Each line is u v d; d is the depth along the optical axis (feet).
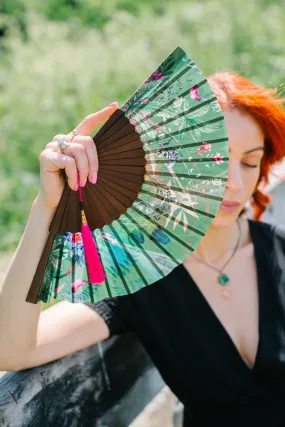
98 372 4.65
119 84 13.25
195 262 4.79
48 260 3.67
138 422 7.12
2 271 9.49
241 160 4.69
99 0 17.61
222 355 4.51
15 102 12.67
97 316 4.46
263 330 4.54
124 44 14.97
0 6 17.48
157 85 3.43
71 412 4.41
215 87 4.63
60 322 4.29
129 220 3.65
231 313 4.69
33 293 3.72
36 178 11.93
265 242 4.94
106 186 3.58
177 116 3.48
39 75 13.26
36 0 17.54
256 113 4.55
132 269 3.72
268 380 4.48
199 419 4.70
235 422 4.57
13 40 15.26
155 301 4.63
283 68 13.75
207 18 15.88
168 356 4.60
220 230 4.77
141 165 3.55
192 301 4.62
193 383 4.56
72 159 3.48
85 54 14.20
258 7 16.63
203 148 3.53
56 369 4.27
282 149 4.86
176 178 3.58
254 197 5.37
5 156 12.05
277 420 4.54
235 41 14.92
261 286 4.73
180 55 3.37
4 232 10.72
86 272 3.68
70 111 12.49
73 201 3.58
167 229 3.67
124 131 3.51
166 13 17.34
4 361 3.91
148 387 5.33
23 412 4.01
